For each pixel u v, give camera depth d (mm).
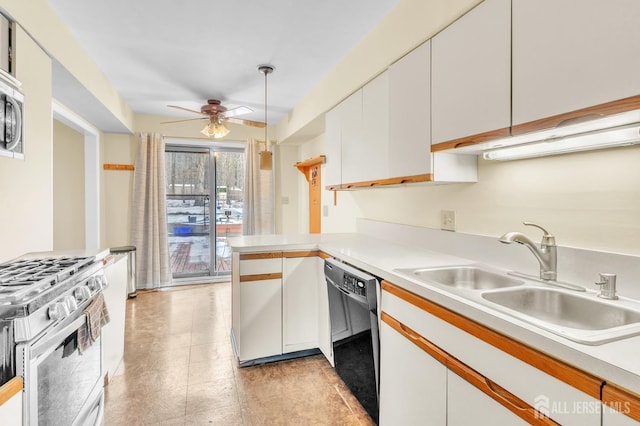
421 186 2240
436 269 1626
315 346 2492
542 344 835
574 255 1318
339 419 1792
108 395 2004
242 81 3152
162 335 2895
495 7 1295
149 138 4332
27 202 1767
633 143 1118
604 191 1238
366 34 2295
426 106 1697
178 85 3250
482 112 1360
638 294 1128
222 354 2545
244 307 2316
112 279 2193
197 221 4910
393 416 1497
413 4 1798
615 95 912
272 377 2215
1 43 1571
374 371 1666
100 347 1704
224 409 1875
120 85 3246
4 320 1020
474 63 1398
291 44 2441
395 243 2473
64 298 1261
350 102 2523
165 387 2092
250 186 4809
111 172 4223
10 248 1615
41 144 1907
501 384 947
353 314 1823
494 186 1716
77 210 4242
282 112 4227
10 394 963
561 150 1299
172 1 1923
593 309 1162
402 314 1433
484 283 1617
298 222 5102
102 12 2020
